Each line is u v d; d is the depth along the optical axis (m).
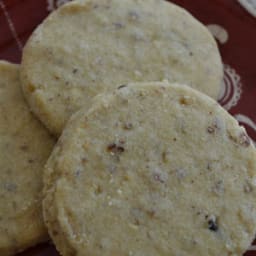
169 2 0.20
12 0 0.21
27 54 0.18
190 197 0.16
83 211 0.15
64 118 0.17
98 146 0.16
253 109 0.20
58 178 0.15
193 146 0.16
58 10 0.19
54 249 0.17
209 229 0.15
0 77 0.18
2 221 0.16
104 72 0.18
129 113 0.16
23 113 0.18
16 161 0.17
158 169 0.16
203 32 0.19
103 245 0.15
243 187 0.16
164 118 0.16
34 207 0.16
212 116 0.16
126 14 0.19
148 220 0.15
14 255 0.17
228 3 0.21
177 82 0.18
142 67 0.18
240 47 0.20
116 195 0.15
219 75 0.19
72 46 0.18
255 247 0.17
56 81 0.18
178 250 0.15
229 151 0.16
